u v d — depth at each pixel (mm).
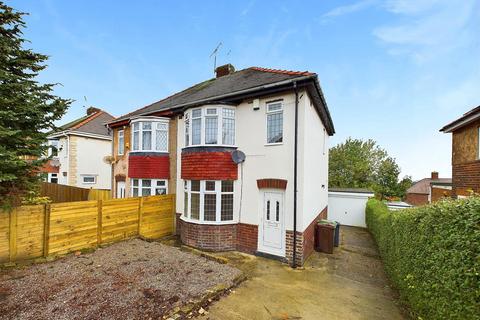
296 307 4992
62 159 19812
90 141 19891
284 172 8281
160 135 11820
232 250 9164
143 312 4227
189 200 9797
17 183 6090
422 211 4398
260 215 8766
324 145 14047
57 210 6992
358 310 4930
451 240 3182
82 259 6691
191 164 9617
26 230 6387
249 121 9172
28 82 6160
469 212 2998
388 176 33812
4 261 5984
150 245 8164
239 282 6105
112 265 6297
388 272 6914
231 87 10477
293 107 8227
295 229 7773
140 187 11812
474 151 9641
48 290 4855
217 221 9094
